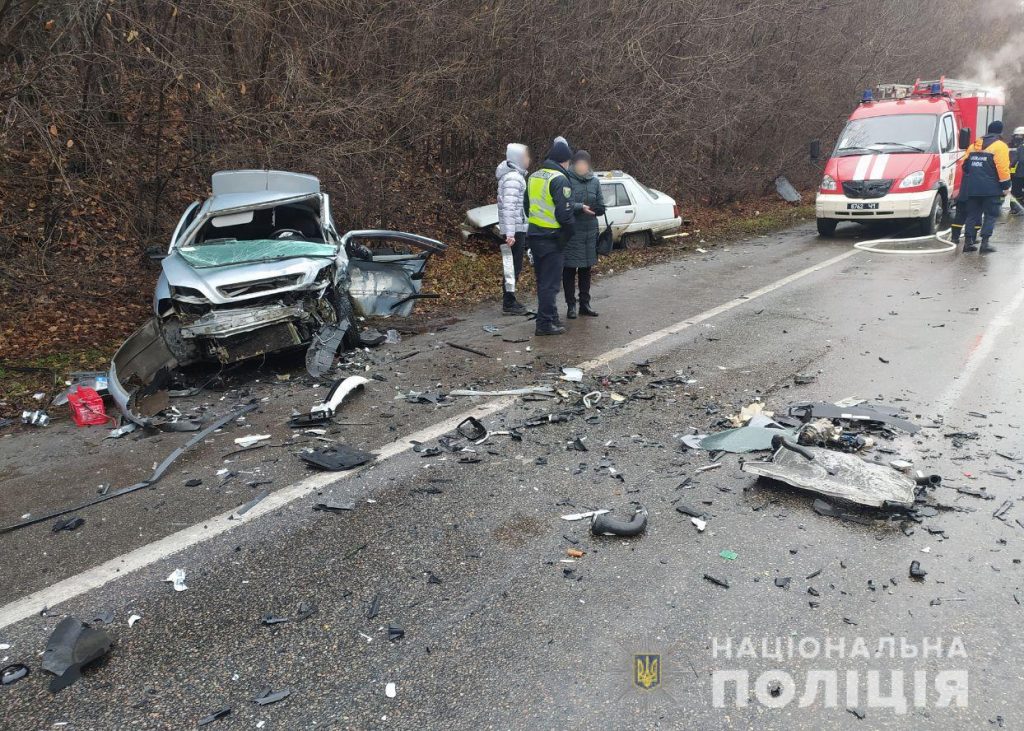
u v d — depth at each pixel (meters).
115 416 5.79
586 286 8.35
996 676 2.71
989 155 10.70
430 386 6.10
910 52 21.08
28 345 7.50
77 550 3.79
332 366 6.67
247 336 6.39
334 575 3.47
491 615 3.14
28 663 2.96
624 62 14.10
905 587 3.22
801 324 7.59
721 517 3.84
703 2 14.87
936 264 10.48
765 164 18.88
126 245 9.83
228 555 3.67
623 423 5.14
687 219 15.76
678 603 3.17
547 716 2.60
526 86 13.03
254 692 2.77
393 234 8.52
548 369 6.45
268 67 10.20
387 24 11.14
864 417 4.95
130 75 8.72
